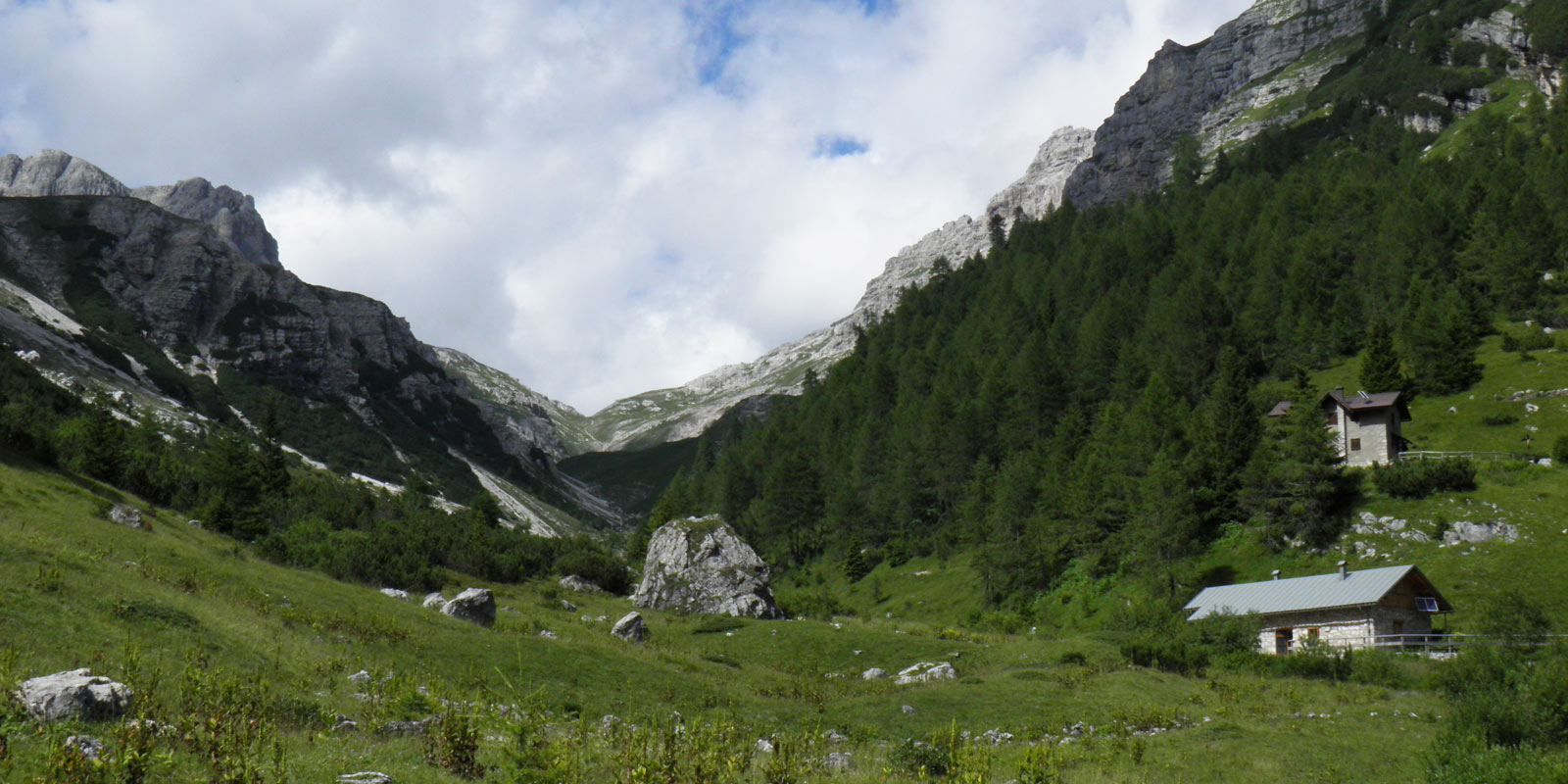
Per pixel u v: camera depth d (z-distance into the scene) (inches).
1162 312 5802.2
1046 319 6983.3
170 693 887.7
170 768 612.7
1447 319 4662.9
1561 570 2812.5
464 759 771.4
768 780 812.6
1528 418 4052.7
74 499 2180.1
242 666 1108.5
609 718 1144.2
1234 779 1202.6
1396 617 2578.7
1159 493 3624.5
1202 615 2797.7
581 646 1915.6
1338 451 3986.2
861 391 7416.3
